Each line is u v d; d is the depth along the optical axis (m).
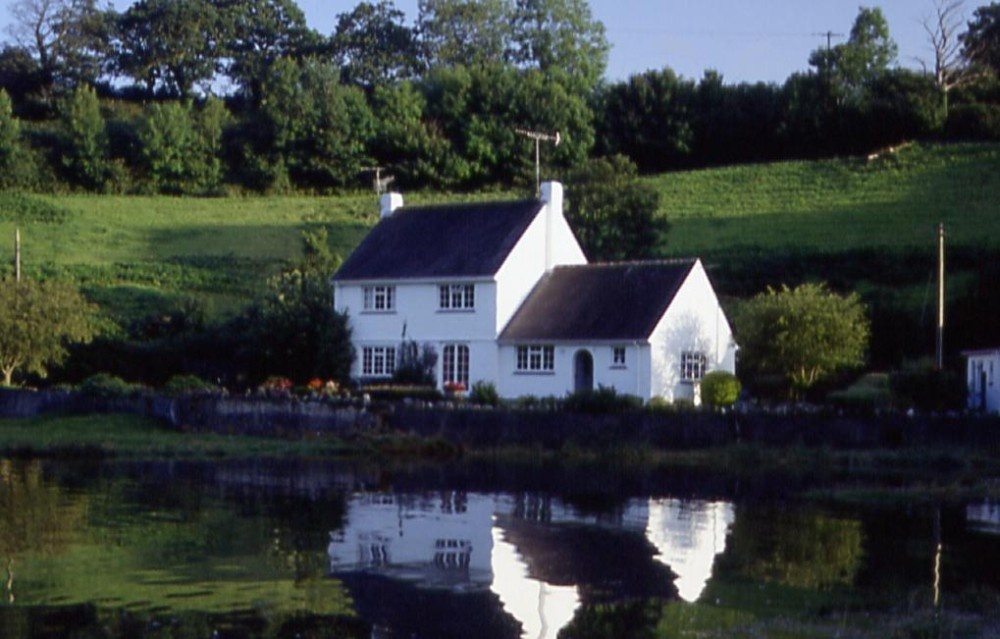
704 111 127.06
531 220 64.19
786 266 84.00
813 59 126.12
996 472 45.78
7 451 51.28
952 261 82.25
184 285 90.25
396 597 24.89
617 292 60.94
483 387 57.09
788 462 48.50
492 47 149.62
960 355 63.19
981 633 21.61
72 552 29.03
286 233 104.56
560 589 25.73
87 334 67.69
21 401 62.41
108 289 86.50
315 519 34.12
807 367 57.84
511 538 31.39
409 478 44.09
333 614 23.52
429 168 119.81
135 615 23.17
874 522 34.31
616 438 51.25
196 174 120.44
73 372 70.56
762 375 61.97
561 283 63.31
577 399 52.50
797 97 123.62
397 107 125.19
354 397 58.06
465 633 22.39
